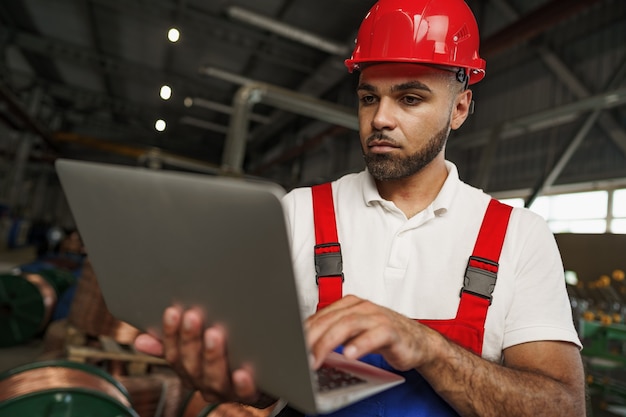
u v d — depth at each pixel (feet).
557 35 25.77
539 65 26.73
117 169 2.16
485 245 2.99
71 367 7.06
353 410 2.88
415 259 3.08
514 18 25.32
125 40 36.55
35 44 37.99
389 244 3.15
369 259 3.14
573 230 26.58
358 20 27.99
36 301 17.12
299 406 1.93
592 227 25.55
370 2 25.88
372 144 3.09
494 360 2.91
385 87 3.03
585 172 25.53
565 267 16.35
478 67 3.29
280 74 38.24
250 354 2.03
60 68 45.34
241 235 1.77
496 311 2.90
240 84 41.45
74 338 9.98
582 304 14.44
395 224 3.17
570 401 2.60
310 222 3.35
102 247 2.56
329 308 2.26
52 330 12.16
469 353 2.51
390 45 3.04
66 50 39.04
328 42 29.68
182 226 1.99
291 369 1.86
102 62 40.50
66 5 32.68
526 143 28.78
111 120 60.23
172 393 9.72
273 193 1.60
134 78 41.83
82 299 10.07
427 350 2.31
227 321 2.06
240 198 1.71
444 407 2.82
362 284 3.10
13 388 6.21
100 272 2.70
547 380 2.62
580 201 26.48
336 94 39.60
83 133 64.28
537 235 3.05
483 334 2.86
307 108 22.80
